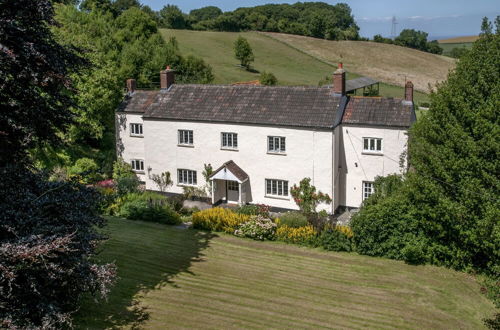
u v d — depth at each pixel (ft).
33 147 63.52
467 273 85.10
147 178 141.08
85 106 144.46
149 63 225.76
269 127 122.11
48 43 62.39
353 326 66.13
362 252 92.68
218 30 468.34
